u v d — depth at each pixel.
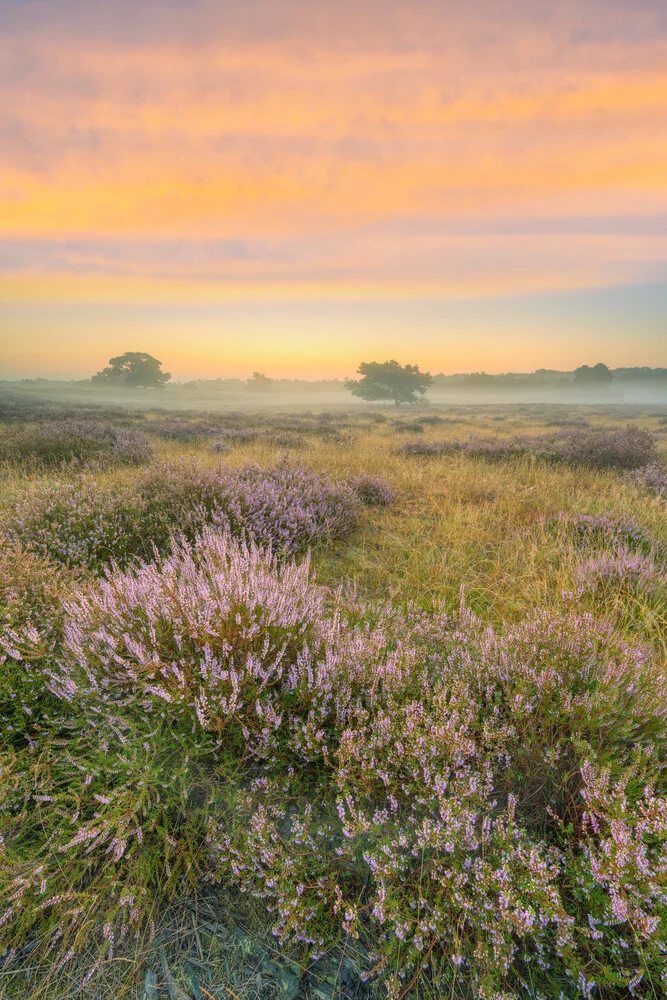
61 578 3.62
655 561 4.89
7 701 2.20
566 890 1.58
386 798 1.91
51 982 1.43
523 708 2.06
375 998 1.40
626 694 2.20
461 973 1.43
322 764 2.06
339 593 3.57
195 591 2.78
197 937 1.55
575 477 9.49
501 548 5.34
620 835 1.47
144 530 5.06
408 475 9.23
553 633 2.53
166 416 32.75
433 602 3.80
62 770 1.97
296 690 2.23
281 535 5.11
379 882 1.53
